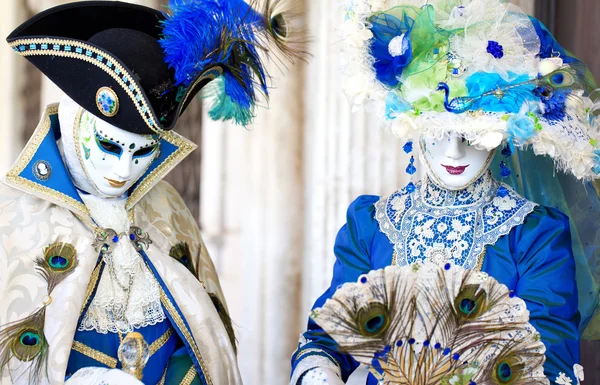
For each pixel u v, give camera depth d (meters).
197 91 2.52
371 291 2.17
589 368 3.58
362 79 2.36
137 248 2.54
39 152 2.45
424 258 2.48
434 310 2.17
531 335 2.14
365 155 3.95
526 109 2.28
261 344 4.16
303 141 4.15
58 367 2.29
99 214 2.50
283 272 4.18
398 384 2.19
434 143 2.42
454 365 2.17
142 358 2.41
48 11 2.42
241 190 4.23
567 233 2.48
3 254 2.34
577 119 2.40
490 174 2.57
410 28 2.38
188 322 2.56
